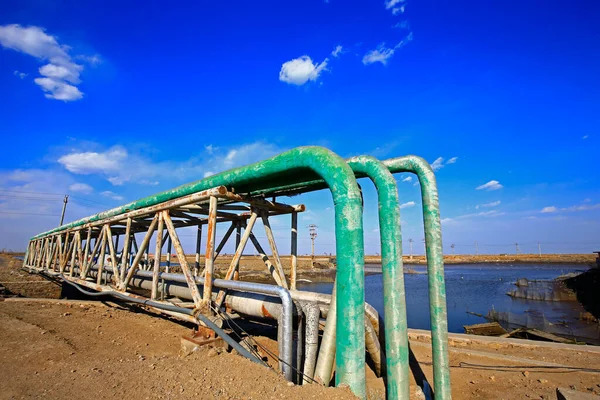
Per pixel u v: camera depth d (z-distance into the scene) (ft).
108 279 34.47
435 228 11.64
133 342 18.31
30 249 62.54
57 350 15.51
